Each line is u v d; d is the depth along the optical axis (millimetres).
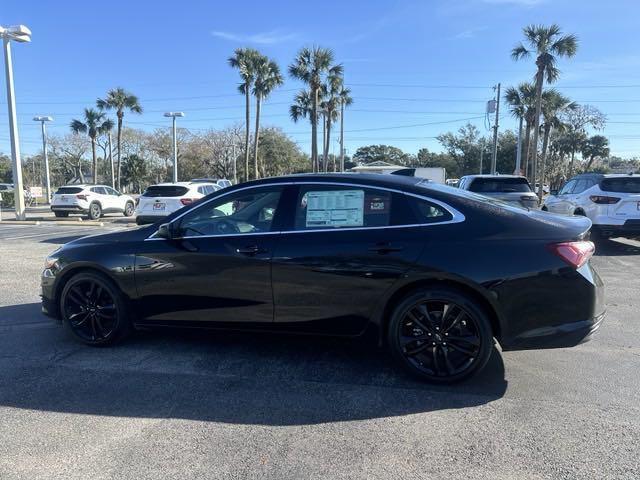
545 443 3107
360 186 4148
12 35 20609
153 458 2967
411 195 4047
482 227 3857
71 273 4828
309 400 3723
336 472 2822
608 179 10602
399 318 3951
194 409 3584
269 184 4375
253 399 3742
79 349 4797
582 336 3750
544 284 3711
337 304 4051
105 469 2857
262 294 4219
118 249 4637
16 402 3701
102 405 3648
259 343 4941
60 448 3076
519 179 12172
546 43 28625
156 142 63844
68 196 22047
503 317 3760
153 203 13797
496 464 2883
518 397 3756
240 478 2771
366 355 4617
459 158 71375
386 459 2945
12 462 2930
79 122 53094
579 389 3889
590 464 2879
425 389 3902
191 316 4473
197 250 4371
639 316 5895
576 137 59594
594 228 10555
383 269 3902
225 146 62250
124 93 49094
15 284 7699
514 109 40219
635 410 3535
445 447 3072
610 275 8312
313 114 39688
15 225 19141
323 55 38688
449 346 3904
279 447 3084
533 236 3781
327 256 4031
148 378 4121
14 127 21016
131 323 4707
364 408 3594
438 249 3826
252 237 4266
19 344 4945
